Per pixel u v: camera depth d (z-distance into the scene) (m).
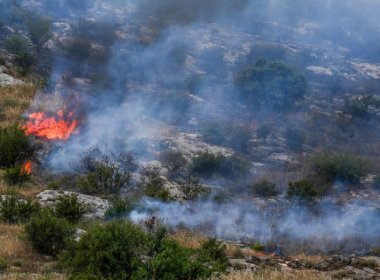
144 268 19.27
